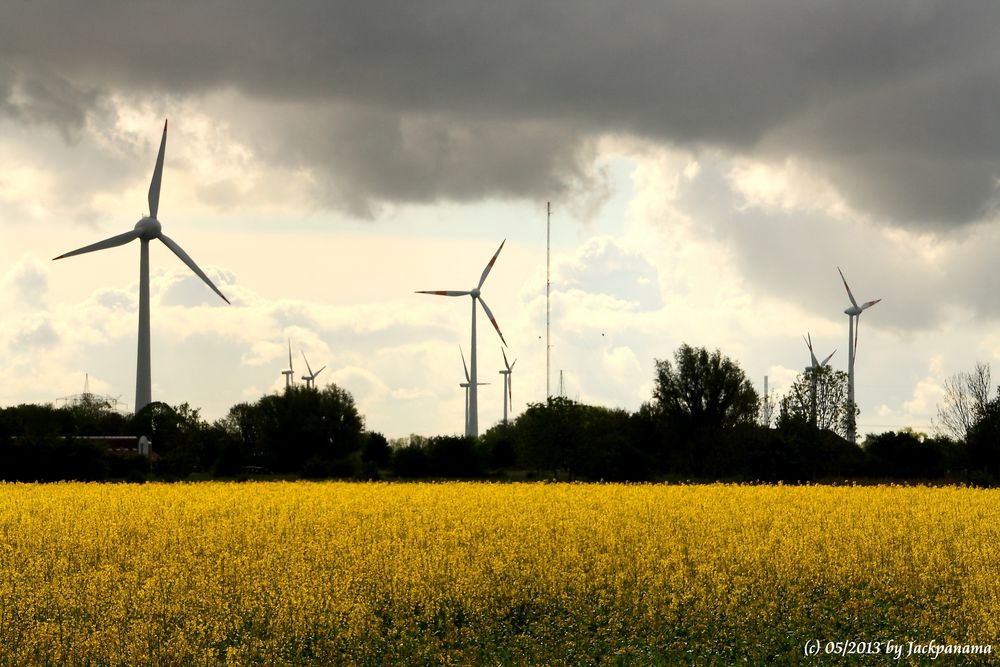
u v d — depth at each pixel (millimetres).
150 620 38875
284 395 199875
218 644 36906
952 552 54469
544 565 48469
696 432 164875
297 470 186875
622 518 65750
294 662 35438
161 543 55625
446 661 35469
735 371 180625
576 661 36062
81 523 61969
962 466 145625
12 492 86250
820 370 148000
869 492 89875
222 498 79438
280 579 44500
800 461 136875
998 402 146375
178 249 194750
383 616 41312
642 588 45375
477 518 65125
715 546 54594
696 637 38656
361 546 53250
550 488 93500
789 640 38188
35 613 40312
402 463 155750
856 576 47938
